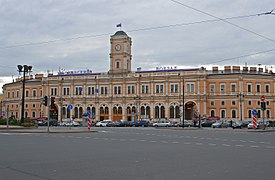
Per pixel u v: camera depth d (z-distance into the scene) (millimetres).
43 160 16172
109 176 12211
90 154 18641
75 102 108438
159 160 16297
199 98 96750
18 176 12156
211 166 14500
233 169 13773
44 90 112125
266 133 46312
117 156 17797
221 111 96438
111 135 38469
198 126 76375
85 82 107750
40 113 112188
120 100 104062
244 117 94312
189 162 15656
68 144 25078
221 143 26797
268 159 16781
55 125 90562
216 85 97250
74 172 12992
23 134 39188
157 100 100562
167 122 83438
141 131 50906
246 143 26891
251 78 95812
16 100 120000
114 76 105000
